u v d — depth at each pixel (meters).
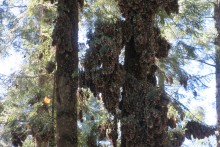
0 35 11.80
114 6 11.27
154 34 10.52
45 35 11.66
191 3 14.31
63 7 10.27
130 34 10.06
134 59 10.20
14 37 11.95
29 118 11.75
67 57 10.16
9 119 12.19
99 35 9.48
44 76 12.45
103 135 10.55
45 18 11.37
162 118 9.38
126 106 9.80
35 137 11.95
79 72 9.58
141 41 9.96
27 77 12.31
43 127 11.22
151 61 10.09
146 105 9.44
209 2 16.03
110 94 9.29
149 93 9.53
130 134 9.42
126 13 10.11
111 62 9.13
